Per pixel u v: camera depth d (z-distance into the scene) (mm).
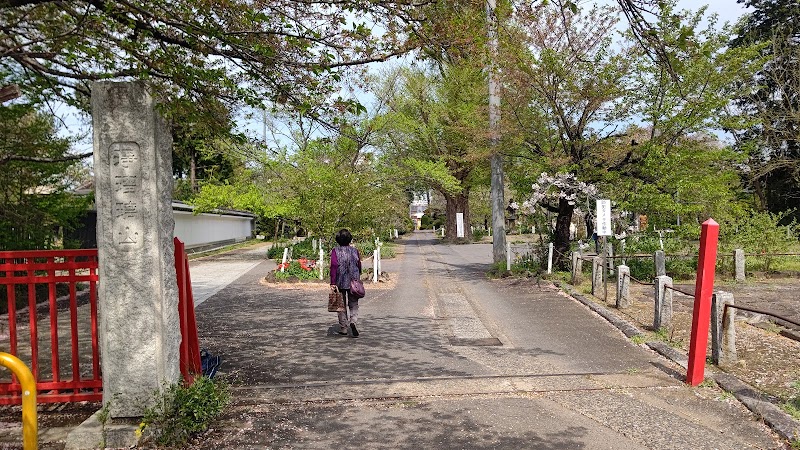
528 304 10672
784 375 5773
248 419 4566
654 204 13148
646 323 8344
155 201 4094
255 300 11664
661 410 4742
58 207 12805
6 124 9664
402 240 46125
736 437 4180
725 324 6164
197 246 31469
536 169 14789
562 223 15445
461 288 13383
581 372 5906
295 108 5168
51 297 4484
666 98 13023
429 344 7348
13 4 4379
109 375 4137
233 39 4750
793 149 23141
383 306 10727
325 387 5395
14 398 4535
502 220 16359
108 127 4020
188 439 4156
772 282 13320
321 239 17266
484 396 5113
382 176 23625
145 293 4121
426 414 4648
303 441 4121
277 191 21094
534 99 14000
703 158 13148
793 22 24016
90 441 4016
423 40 4828
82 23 4672
